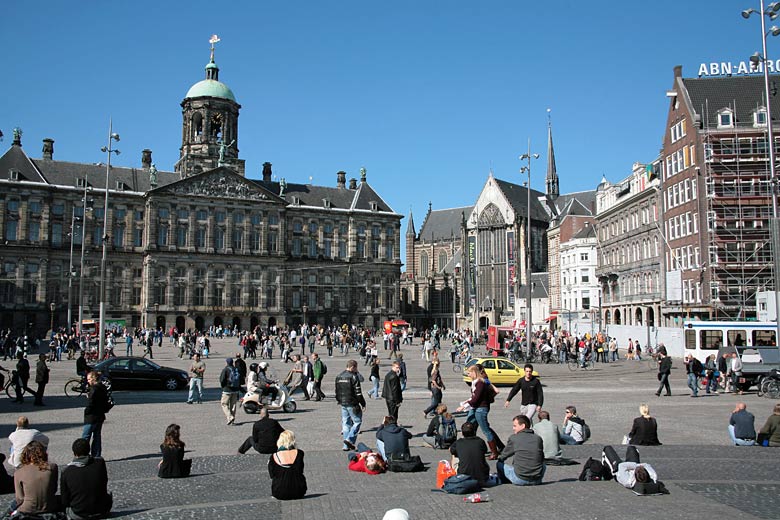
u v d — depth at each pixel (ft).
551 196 520.83
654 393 115.65
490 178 486.79
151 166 389.19
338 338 281.74
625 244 287.28
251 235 402.93
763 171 210.18
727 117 220.02
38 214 358.43
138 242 381.81
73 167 378.73
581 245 357.61
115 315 372.17
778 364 114.11
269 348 210.79
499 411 91.30
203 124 405.59
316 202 437.99
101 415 58.34
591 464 50.16
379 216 450.30
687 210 226.17
